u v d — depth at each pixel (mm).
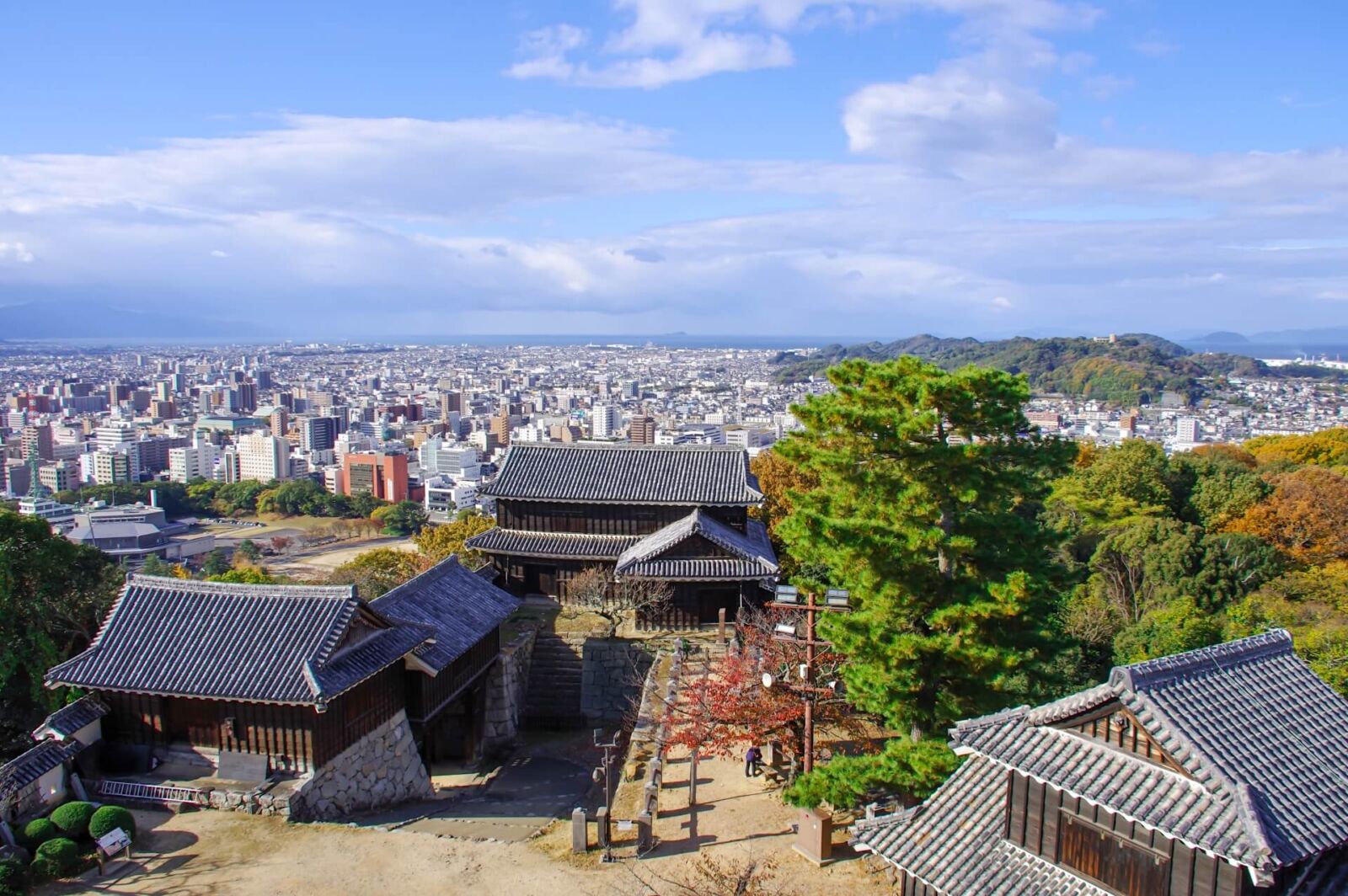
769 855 22719
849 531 22547
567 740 37531
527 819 28172
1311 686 16547
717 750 28031
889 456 23391
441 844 24047
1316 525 55312
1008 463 24812
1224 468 72625
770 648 28422
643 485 44219
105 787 25484
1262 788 13719
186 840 23578
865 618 22672
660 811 25656
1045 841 16125
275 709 25891
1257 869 12484
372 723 28609
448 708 34594
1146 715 14641
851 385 23922
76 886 21453
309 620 26688
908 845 17781
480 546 43812
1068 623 40562
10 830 22531
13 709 33156
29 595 34844
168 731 26516
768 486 58594
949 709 22453
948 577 23891
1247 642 16766
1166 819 13617
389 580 55750
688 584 41750
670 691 32844
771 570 40062
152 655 26266
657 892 21219
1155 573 48812
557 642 41406
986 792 18312
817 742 28688
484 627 34000
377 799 28703
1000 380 22422
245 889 21531
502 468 46094
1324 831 13352
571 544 44031
